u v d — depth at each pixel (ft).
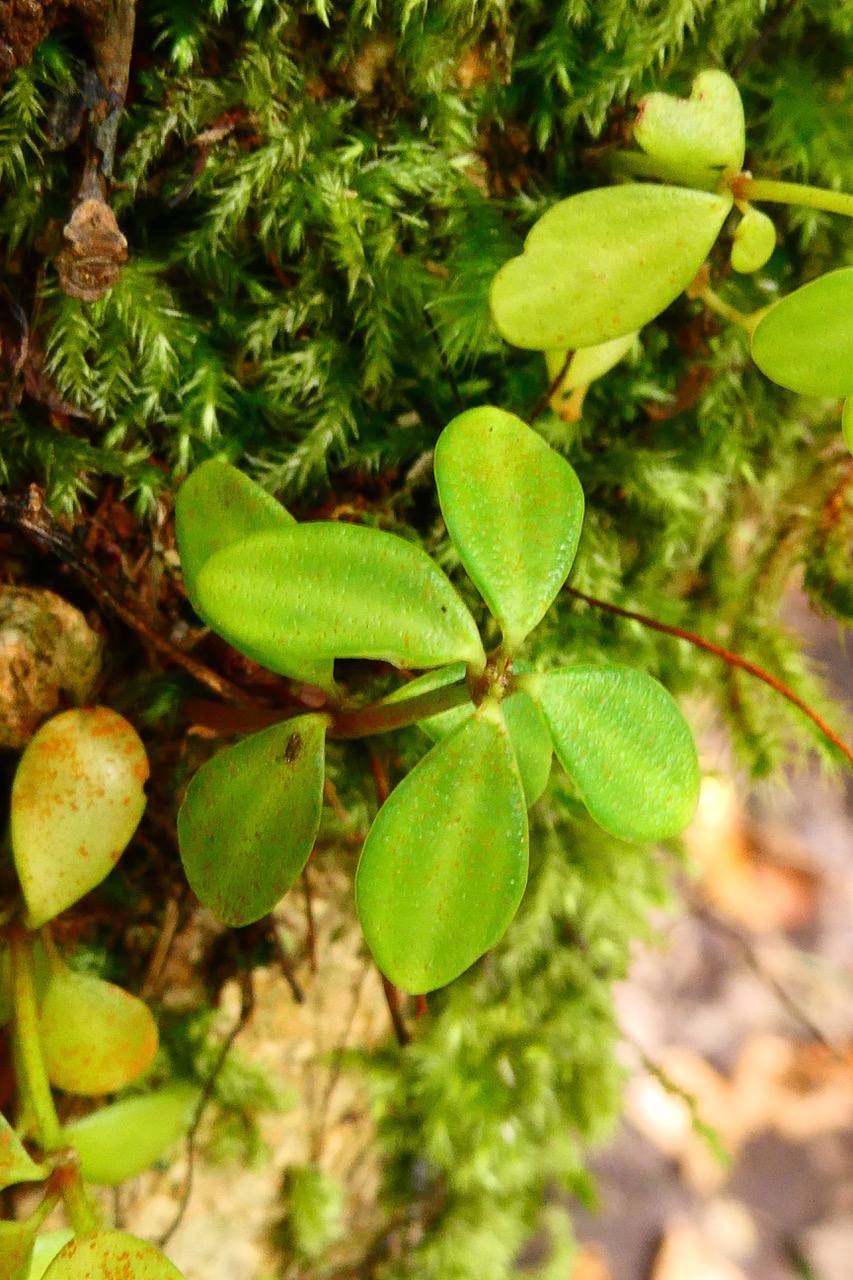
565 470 0.64
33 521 0.73
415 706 0.66
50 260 0.70
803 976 1.57
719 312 0.74
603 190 0.68
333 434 0.75
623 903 0.92
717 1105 1.48
